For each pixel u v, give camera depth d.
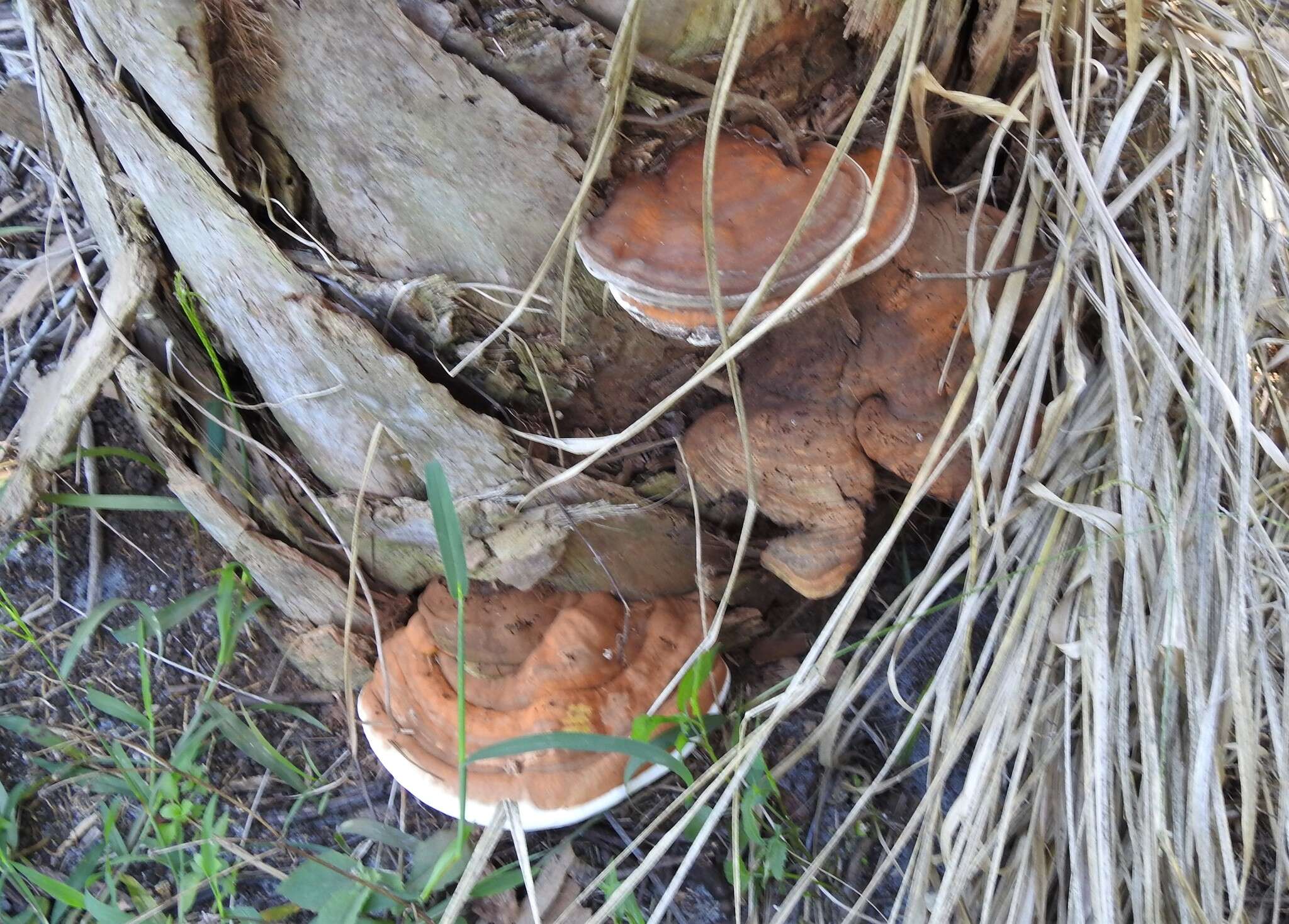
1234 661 0.57
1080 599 0.63
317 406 0.66
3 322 0.87
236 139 0.58
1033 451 0.66
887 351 0.63
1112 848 0.59
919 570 0.79
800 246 0.53
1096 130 0.71
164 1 0.50
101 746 0.75
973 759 0.62
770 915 0.68
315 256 0.62
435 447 0.65
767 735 0.65
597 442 0.60
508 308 0.62
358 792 0.75
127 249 0.68
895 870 0.70
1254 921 0.65
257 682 0.79
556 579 0.70
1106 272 0.62
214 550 0.82
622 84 0.53
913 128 0.67
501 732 0.67
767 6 0.57
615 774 0.66
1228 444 0.65
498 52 0.54
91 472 0.82
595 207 0.58
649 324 0.56
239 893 0.71
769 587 0.75
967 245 0.64
